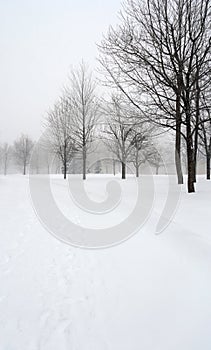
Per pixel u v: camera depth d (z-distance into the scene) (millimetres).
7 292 3328
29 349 2373
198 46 8094
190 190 8875
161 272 3785
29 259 4426
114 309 2943
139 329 2615
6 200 11320
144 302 3061
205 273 3623
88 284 3521
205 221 5445
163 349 2361
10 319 2785
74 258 4465
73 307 2992
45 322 2732
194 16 8180
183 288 3334
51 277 3746
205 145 15672
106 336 2527
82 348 2383
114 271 3902
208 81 7949
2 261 4328
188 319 2742
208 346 2391
